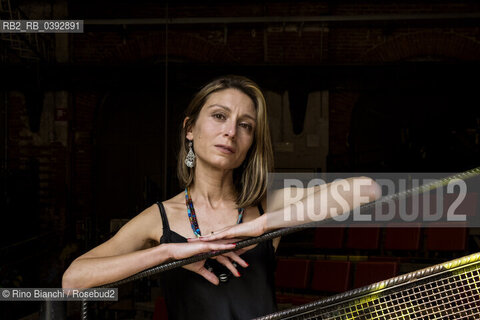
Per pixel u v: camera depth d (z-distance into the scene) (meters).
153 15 9.68
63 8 9.55
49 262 7.59
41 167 9.49
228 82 1.41
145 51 9.70
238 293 1.34
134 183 9.74
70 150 9.54
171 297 1.38
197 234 1.37
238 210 1.43
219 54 9.64
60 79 9.21
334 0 9.38
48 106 9.48
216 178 1.42
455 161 8.60
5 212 8.25
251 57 9.59
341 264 5.35
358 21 9.47
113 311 5.79
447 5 9.39
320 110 9.38
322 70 9.05
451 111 9.41
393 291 1.11
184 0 9.61
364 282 5.06
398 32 9.47
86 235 7.00
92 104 9.64
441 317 1.09
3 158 9.47
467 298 1.08
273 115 9.42
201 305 1.34
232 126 1.36
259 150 1.43
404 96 9.52
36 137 9.50
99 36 9.69
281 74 9.11
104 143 9.80
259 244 1.37
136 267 1.21
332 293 5.43
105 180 9.76
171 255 1.22
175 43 9.66
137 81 9.20
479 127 8.92
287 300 5.16
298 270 5.63
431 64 8.93
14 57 9.52
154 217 1.41
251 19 9.32
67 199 9.48
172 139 9.70
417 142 8.95
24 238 8.23
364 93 9.38
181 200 1.45
